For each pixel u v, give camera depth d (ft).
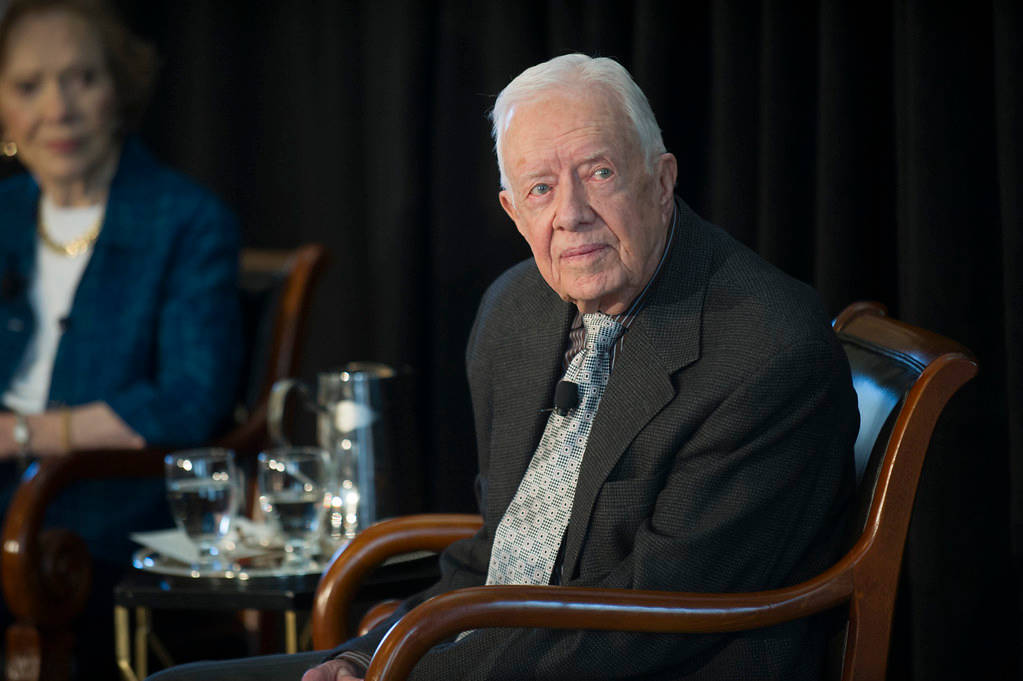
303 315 34.60
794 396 18.80
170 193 35.50
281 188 42.91
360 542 23.18
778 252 32.09
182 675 21.07
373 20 39.93
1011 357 27.50
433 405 40.45
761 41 32.48
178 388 33.58
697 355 19.39
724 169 33.12
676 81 34.35
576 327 21.57
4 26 34.96
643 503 19.36
